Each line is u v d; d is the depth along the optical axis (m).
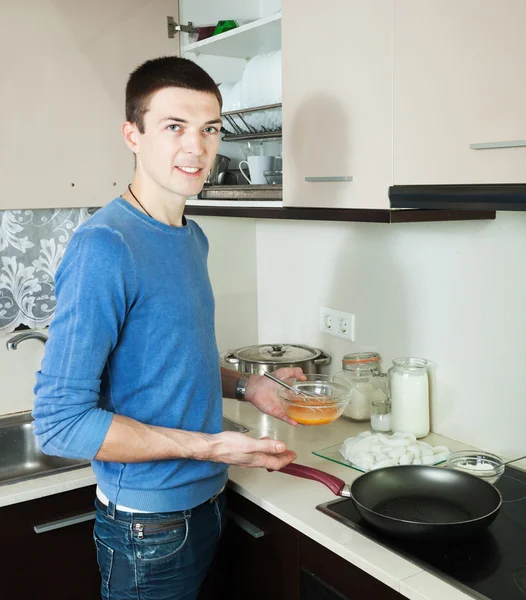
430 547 1.28
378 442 1.69
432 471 1.46
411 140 1.38
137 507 1.35
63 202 2.10
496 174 1.22
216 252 2.37
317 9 1.59
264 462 1.40
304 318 2.28
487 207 1.22
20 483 1.66
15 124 1.99
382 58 1.43
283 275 2.35
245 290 2.46
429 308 1.82
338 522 1.39
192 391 1.36
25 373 2.18
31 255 2.16
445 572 1.19
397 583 1.18
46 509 1.67
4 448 2.10
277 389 1.68
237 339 2.47
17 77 1.98
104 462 1.37
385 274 1.94
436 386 1.83
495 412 1.68
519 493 1.50
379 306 1.98
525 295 1.57
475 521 1.23
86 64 2.08
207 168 1.36
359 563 1.25
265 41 2.04
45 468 2.12
